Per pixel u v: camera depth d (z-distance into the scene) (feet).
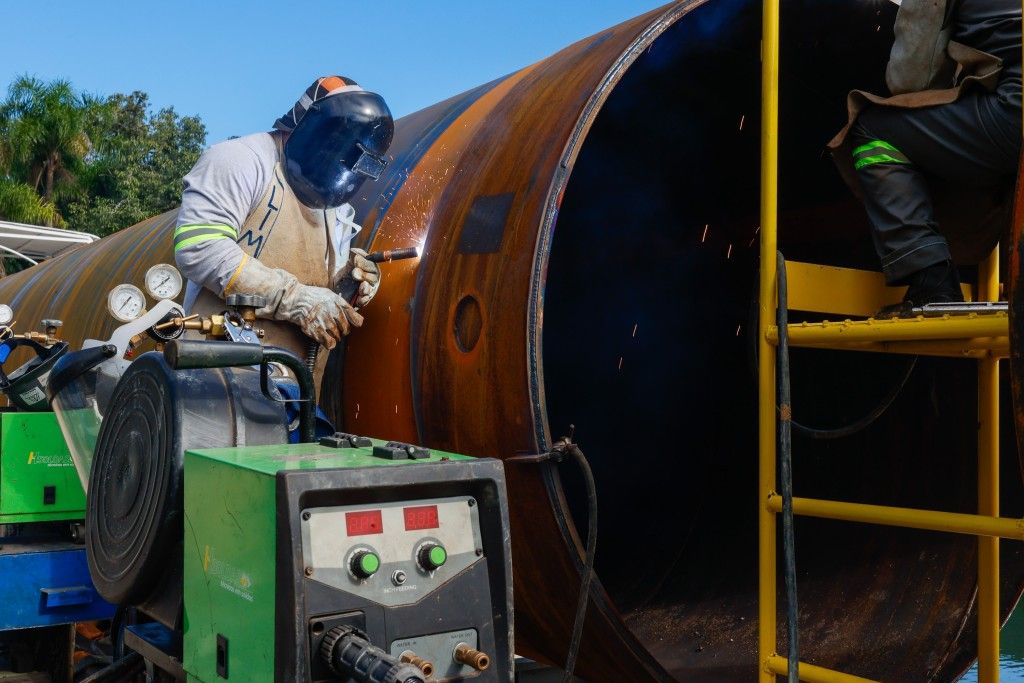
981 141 9.93
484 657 6.47
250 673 6.41
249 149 11.87
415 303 11.66
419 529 6.59
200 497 7.23
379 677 5.74
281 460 6.92
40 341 13.99
